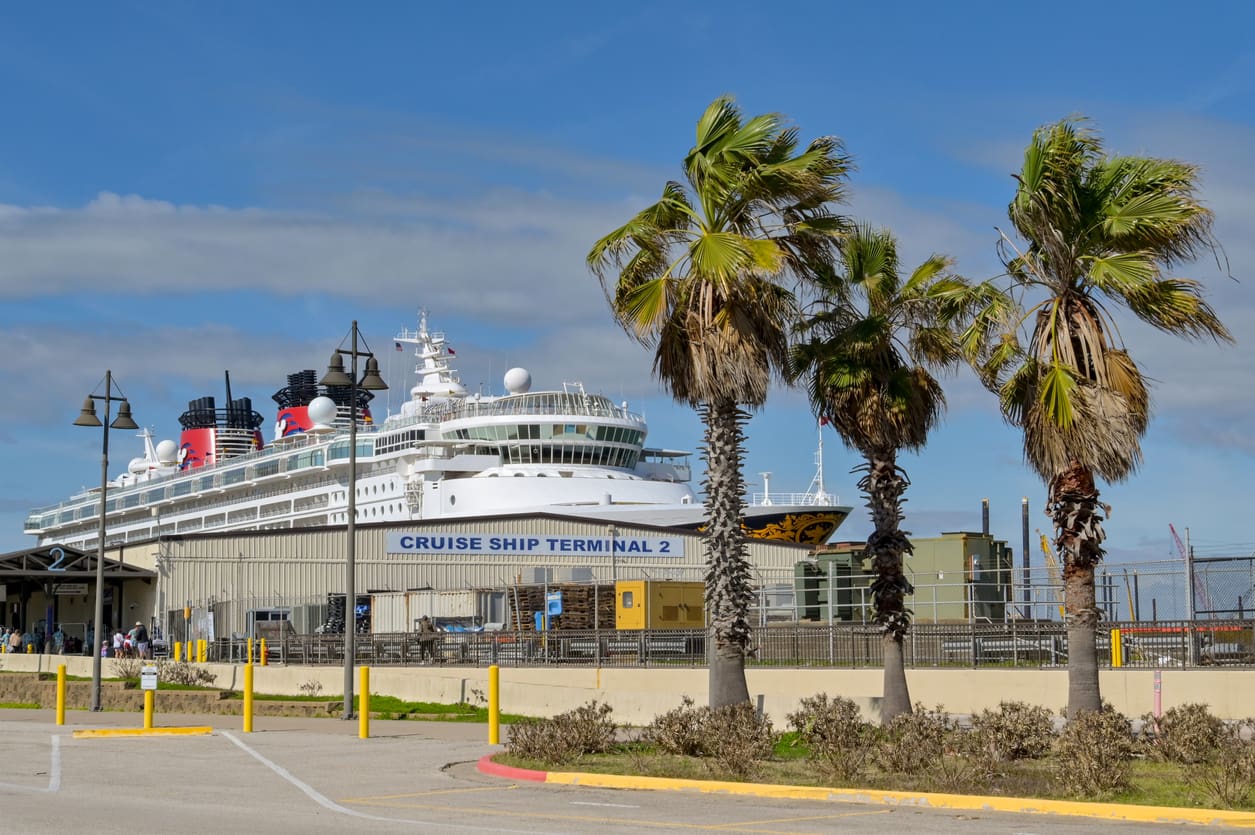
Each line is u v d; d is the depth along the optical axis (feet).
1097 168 61.46
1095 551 61.72
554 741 61.72
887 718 71.15
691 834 39.52
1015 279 65.21
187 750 72.64
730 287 67.21
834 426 73.67
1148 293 60.29
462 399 261.03
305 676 122.62
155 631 172.76
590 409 238.89
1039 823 42.42
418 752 70.79
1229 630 79.71
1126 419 59.98
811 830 40.50
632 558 207.10
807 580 132.05
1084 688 61.26
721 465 69.56
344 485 253.03
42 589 209.77
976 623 106.22
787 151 69.62
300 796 50.90
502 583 196.03
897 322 73.67
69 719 102.27
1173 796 46.44
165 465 380.58
